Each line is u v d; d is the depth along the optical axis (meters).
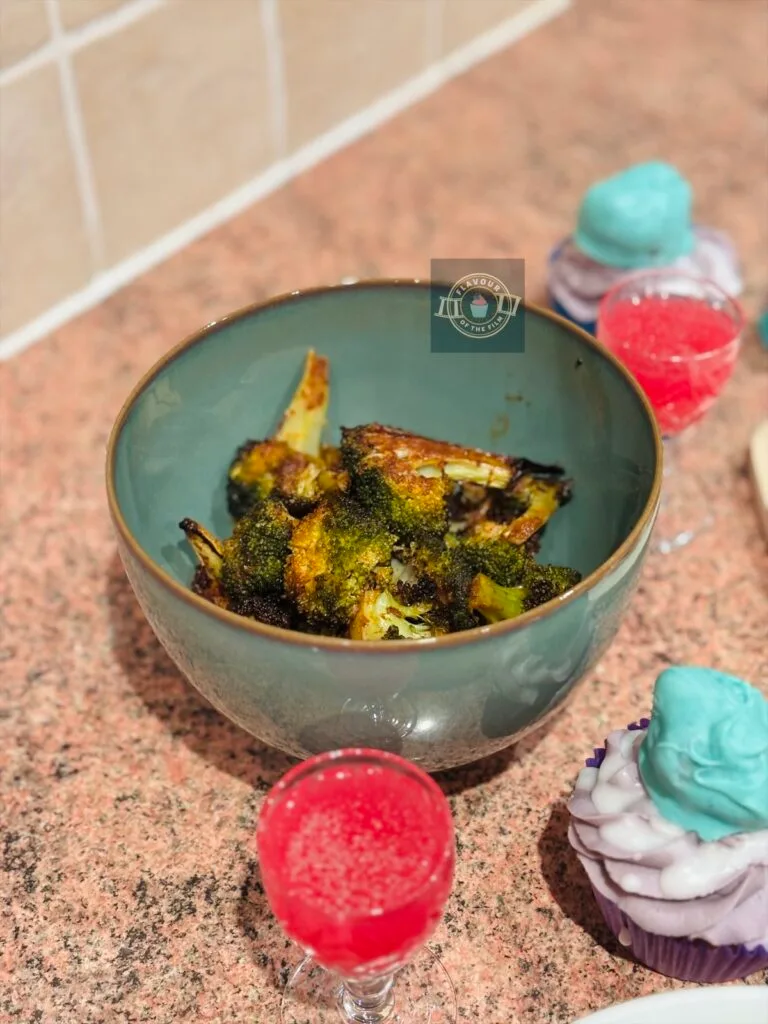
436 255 0.49
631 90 0.60
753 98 0.59
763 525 0.39
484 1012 0.27
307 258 0.49
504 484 0.33
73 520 0.39
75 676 0.34
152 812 0.31
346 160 0.55
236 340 0.33
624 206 0.42
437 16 0.57
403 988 0.27
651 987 0.27
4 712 0.33
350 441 0.33
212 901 0.29
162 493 0.32
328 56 0.52
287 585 0.30
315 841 0.24
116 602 0.37
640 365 0.37
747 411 0.43
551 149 0.56
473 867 0.30
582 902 0.29
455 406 0.36
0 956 0.28
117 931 0.28
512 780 0.32
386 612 0.29
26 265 0.44
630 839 0.26
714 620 0.36
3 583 0.37
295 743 0.28
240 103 0.49
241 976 0.28
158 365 0.31
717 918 0.25
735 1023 0.25
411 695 0.25
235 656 0.25
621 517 0.32
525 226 0.51
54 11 0.40
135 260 0.49
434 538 0.31
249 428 0.35
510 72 0.61
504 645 0.25
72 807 0.31
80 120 0.43
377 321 0.34
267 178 0.53
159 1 0.44
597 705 0.34
